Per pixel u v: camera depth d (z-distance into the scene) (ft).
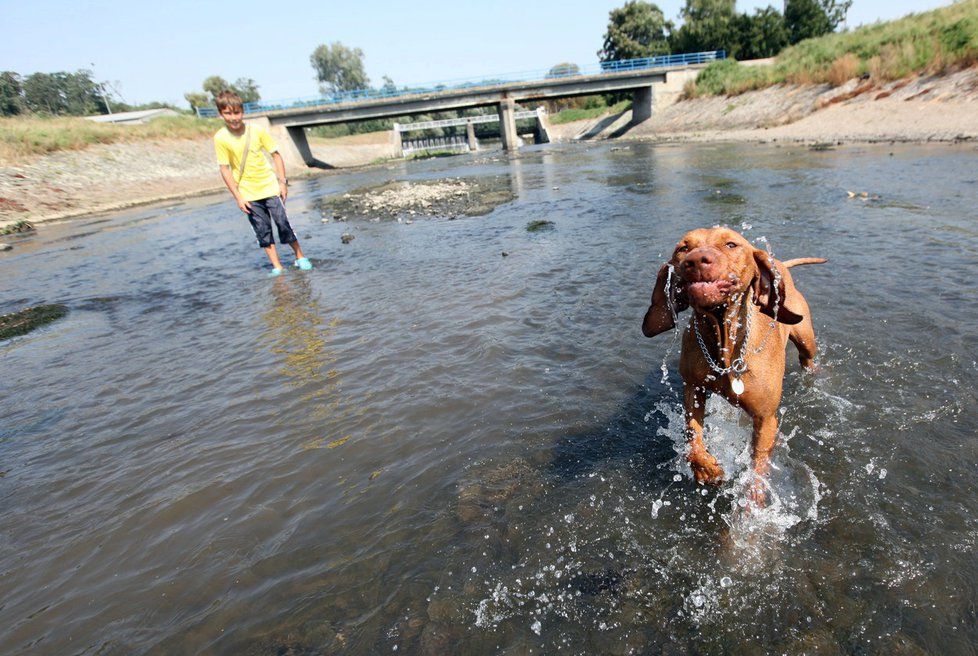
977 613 6.43
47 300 26.58
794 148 57.88
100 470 11.24
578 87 138.62
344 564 8.05
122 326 21.16
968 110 52.19
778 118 81.56
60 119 110.63
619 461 9.94
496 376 13.57
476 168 85.35
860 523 7.94
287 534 8.80
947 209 24.59
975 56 57.93
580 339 15.37
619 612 6.89
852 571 7.16
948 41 64.03
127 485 10.60
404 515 8.96
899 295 15.76
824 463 9.39
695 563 7.54
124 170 89.30
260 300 22.61
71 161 84.64
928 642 6.17
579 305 18.01
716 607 6.84
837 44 92.12
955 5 80.28
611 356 14.16
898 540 7.55
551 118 202.90
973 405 10.38
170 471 10.92
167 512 9.66
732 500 8.76
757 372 8.93
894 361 12.32
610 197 40.40
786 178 38.73
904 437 9.73
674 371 13.17
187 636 7.11
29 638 7.29
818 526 8.01
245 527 9.08
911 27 79.10
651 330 10.44
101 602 7.82
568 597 7.18
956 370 11.60
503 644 6.59
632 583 7.30
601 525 8.38
